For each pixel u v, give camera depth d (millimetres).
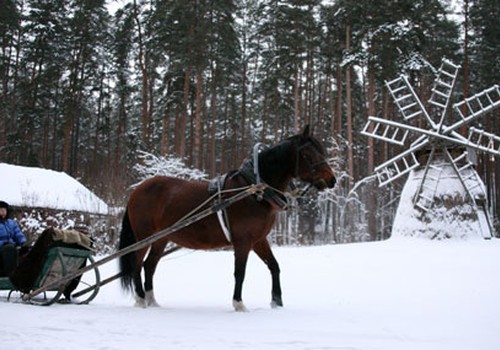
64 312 6711
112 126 49406
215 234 7355
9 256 8266
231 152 47438
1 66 35781
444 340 5145
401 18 30141
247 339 5125
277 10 34750
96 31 39156
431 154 16859
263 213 7113
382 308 7270
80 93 40438
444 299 7871
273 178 7156
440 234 16062
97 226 19734
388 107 38125
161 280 11195
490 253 12469
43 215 19797
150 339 5102
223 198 7285
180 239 7688
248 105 48969
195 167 29359
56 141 45188
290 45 34219
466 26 34031
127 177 22562
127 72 43094
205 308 7434
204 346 4789
